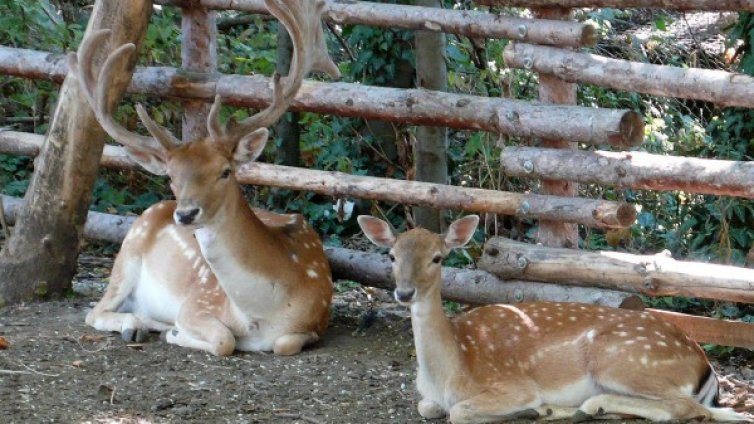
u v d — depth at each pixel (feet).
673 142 43.88
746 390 29.55
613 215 31.86
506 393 26.68
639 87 31.71
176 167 29.30
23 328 33.09
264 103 37.04
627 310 27.89
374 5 35.83
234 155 30.01
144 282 34.17
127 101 44.91
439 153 40.55
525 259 32.94
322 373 30.07
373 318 35.40
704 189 30.76
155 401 27.48
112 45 34.06
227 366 30.37
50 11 50.75
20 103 49.06
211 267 30.50
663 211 41.09
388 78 45.16
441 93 34.60
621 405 25.88
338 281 41.37
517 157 33.27
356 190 35.70
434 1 41.68
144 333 32.48
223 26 56.70
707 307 36.88
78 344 31.73
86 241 43.50
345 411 27.30
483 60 44.14
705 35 52.70
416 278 26.00
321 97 35.99
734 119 36.94
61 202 35.81
